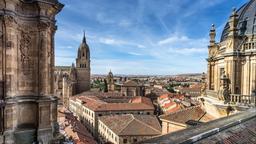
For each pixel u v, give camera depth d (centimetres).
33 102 1906
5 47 1714
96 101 14075
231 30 3797
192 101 13825
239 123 2008
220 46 4378
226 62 3878
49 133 1952
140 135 8269
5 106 1709
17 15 1812
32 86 1920
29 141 1855
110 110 12238
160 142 1304
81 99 15762
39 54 1922
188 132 1553
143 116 10044
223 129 1750
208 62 4772
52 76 2148
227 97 3575
